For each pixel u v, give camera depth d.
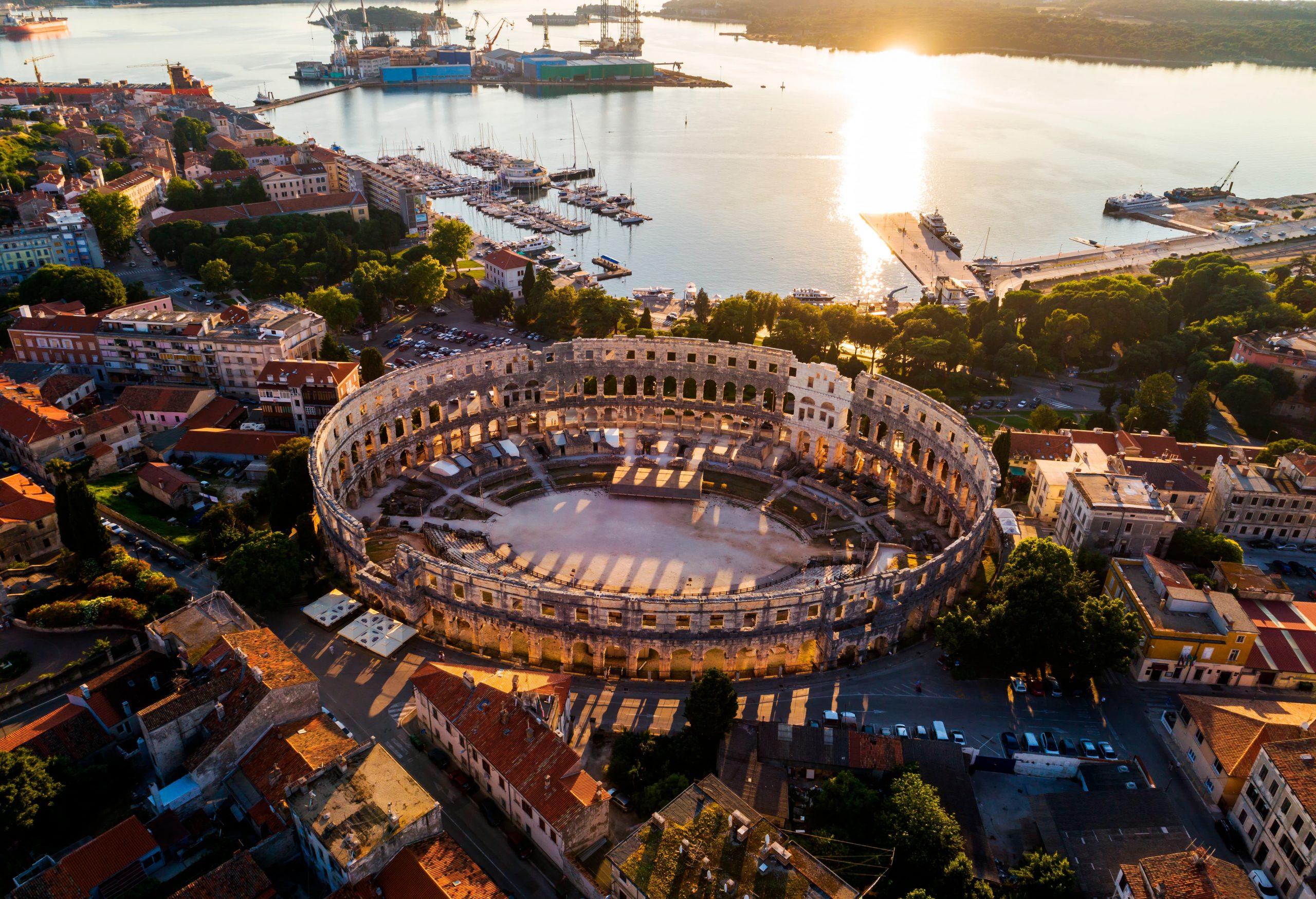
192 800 101.38
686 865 88.50
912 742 113.75
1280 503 166.50
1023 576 133.38
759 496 183.38
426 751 115.44
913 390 175.75
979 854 101.00
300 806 94.88
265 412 196.12
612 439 197.50
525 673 120.44
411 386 181.88
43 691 120.12
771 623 129.75
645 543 166.62
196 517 165.88
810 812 106.44
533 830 101.81
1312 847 95.38
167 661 117.31
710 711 112.81
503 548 160.75
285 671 109.88
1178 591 136.75
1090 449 185.00
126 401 198.50
